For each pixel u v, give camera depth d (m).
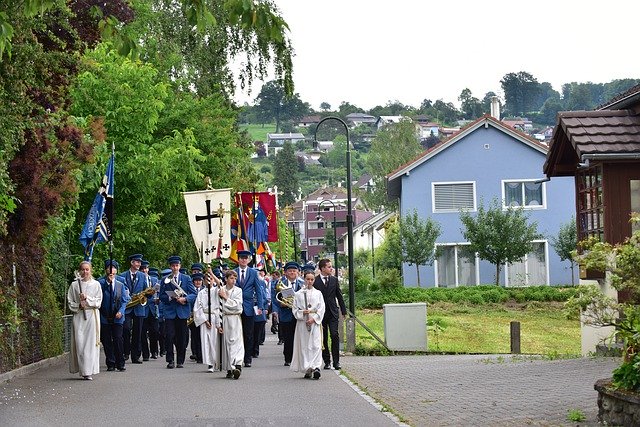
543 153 61.06
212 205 24.36
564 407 14.28
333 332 21.88
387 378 19.95
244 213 38.97
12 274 21.61
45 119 20.38
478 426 12.96
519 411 14.14
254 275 24.08
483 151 61.06
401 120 113.44
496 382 18.17
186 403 15.69
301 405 15.37
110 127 34.72
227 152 42.59
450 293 53.28
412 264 61.06
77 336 19.98
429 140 193.12
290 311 23.89
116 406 15.32
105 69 34.75
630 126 23.09
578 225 25.30
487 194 61.09
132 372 21.95
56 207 22.88
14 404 15.59
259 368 23.02
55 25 19.33
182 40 40.44
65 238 31.56
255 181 52.31
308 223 171.88
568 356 24.20
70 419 13.86
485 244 57.12
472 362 23.98
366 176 196.75
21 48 16.53
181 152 36.53
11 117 17.06
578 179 25.33
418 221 59.09
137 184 35.22
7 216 20.33
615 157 22.59
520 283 60.31
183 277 24.09
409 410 14.81
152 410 14.82
